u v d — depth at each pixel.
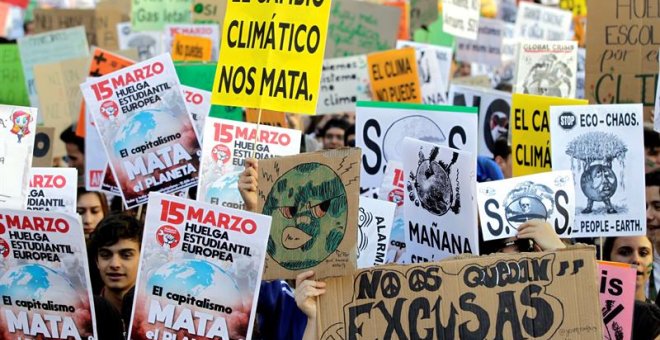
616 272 12.11
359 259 12.48
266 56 12.45
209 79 16.11
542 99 14.41
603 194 13.50
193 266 10.70
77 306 11.05
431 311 10.57
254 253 10.56
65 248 10.95
